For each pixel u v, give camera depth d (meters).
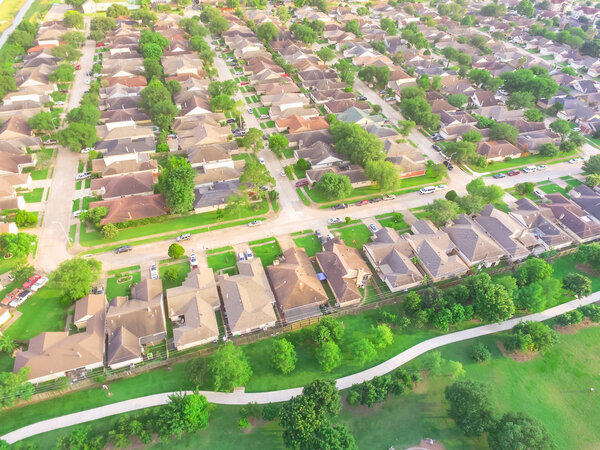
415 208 142.62
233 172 150.62
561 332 103.75
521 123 186.00
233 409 86.44
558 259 124.69
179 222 133.75
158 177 148.62
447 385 92.00
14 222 128.12
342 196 138.88
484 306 103.06
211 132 170.75
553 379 93.81
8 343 93.81
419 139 182.25
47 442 80.00
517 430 74.88
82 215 128.00
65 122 181.88
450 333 103.00
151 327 97.94
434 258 117.00
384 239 124.69
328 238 127.69
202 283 108.56
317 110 197.75
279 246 125.88
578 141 171.50
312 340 99.62
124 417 79.62
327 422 78.12
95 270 109.44
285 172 156.12
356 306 107.69
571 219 133.75
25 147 161.75
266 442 81.31
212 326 99.06
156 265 117.56
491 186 140.38
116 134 168.88
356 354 92.12
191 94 195.62
